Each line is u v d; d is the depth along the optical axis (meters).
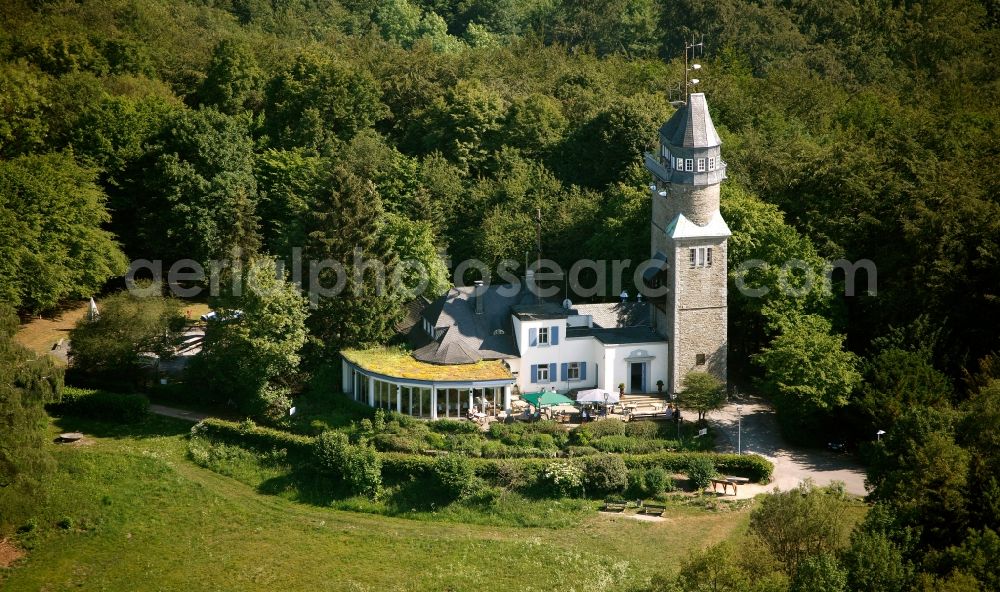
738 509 92.25
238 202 123.38
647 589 78.62
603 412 104.50
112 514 91.81
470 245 132.00
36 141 134.38
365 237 113.00
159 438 103.88
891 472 79.62
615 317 112.19
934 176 115.50
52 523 90.19
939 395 96.81
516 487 95.25
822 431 103.31
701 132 103.38
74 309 128.50
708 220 104.62
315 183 133.25
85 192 124.44
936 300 104.50
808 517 72.88
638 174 127.75
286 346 105.19
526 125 147.25
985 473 75.44
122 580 83.56
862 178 118.44
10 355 91.56
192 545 88.56
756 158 128.62
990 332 103.56
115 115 136.75
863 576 66.44
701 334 106.38
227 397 109.81
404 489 96.00
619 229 120.88
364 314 112.00
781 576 67.69
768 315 107.44
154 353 114.19
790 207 121.88
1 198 116.19
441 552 87.62
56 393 94.94
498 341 109.56
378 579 83.75
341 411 105.56
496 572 84.31
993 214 106.38
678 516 92.06
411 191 135.88
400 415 102.19
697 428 102.38
